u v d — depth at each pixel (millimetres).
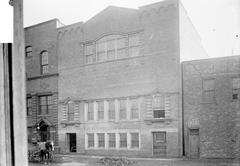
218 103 8758
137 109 10172
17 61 3775
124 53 10875
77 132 11336
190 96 9258
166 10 9891
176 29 9609
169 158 8664
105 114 10805
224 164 7656
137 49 10664
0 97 3670
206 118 8883
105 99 10891
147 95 9945
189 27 11102
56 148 11562
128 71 10531
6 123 3699
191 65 9367
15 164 3684
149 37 10234
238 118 8438
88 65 11555
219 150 8523
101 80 11148
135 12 10648
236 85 8570
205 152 8688
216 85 8852
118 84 10672
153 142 9570
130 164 8180
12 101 3742
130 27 10727
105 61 11102
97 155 10180
